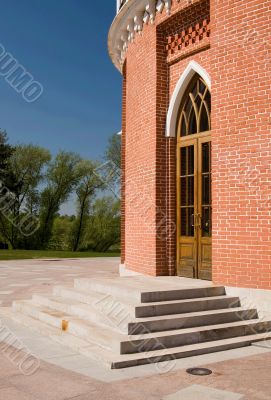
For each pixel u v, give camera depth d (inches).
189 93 416.8
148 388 205.2
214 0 362.9
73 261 1091.9
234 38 348.8
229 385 209.8
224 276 345.4
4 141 1545.3
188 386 208.2
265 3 333.1
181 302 301.6
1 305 416.8
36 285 576.4
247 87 340.2
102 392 199.3
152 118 427.5
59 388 204.1
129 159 479.5
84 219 1843.0
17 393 197.2
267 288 323.3
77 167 1822.1
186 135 415.8
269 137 327.3
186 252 408.5
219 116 356.2
